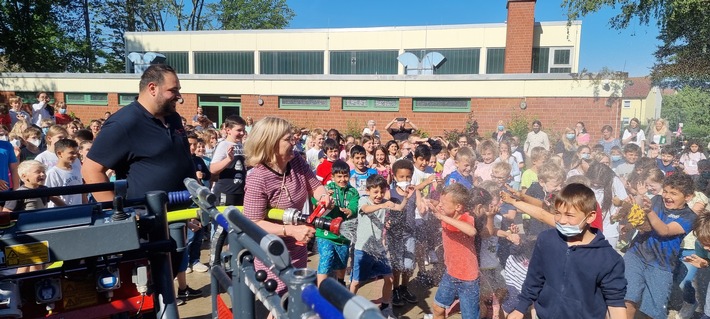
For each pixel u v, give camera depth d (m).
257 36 21.94
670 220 3.25
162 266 2.14
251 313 1.79
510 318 2.59
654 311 3.29
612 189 3.79
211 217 1.97
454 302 3.43
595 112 9.71
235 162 4.95
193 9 36.06
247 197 2.45
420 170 5.13
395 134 10.28
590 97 9.77
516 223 3.47
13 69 25.42
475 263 3.17
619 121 9.39
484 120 11.80
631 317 3.37
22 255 1.73
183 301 4.31
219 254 2.21
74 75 18.14
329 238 3.59
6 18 24.92
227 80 17.12
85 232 1.83
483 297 3.23
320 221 2.25
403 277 4.11
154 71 2.67
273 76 16.58
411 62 18.56
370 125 10.66
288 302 1.33
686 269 3.44
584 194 2.28
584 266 2.31
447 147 6.67
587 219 2.29
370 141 6.86
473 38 20.11
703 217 3.11
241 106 17.09
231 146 4.61
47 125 8.09
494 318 3.23
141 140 2.64
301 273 1.29
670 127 7.24
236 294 1.83
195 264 5.10
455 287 3.22
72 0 29.84
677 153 5.91
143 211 2.39
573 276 2.33
